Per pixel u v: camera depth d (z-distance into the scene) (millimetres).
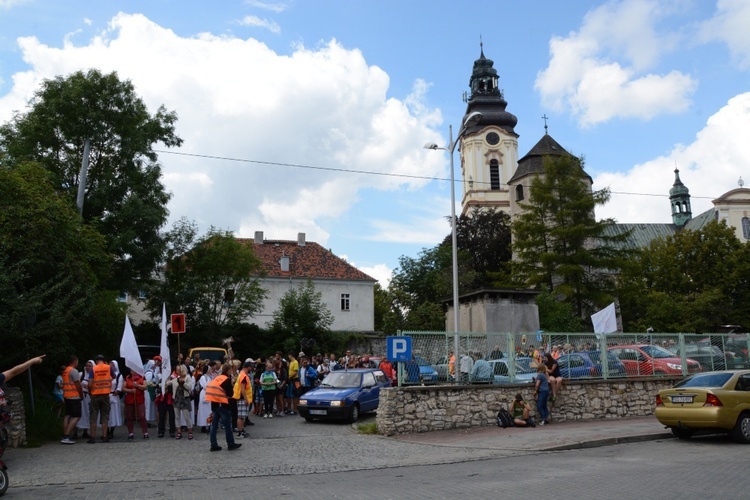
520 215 50062
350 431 17453
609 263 46250
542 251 47781
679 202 94438
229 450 13828
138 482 10203
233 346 38531
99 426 18000
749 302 54219
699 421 13922
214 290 39281
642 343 21156
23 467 11539
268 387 20984
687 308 50875
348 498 8703
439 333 17547
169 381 16203
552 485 9289
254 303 40281
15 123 32031
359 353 42688
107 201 31484
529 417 17547
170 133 35562
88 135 31781
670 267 57688
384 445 14648
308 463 12188
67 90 31188
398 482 10078
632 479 9625
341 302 54938
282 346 39531
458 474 10797
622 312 52531
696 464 11047
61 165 31562
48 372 18141
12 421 13891
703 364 22156
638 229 90562
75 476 10648
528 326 31922
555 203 47844
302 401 19469
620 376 20250
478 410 17453
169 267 38188
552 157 50531
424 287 63562
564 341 19625
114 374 16062
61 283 15961
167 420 19812
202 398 17125
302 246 58375
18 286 16781
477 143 89625
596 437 14969
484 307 31469
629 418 19719
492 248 62312
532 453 13391
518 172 66188
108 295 22328
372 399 20625
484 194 88125
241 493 9180
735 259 55000
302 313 41094
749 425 13977
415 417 16562
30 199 17656
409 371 16922
